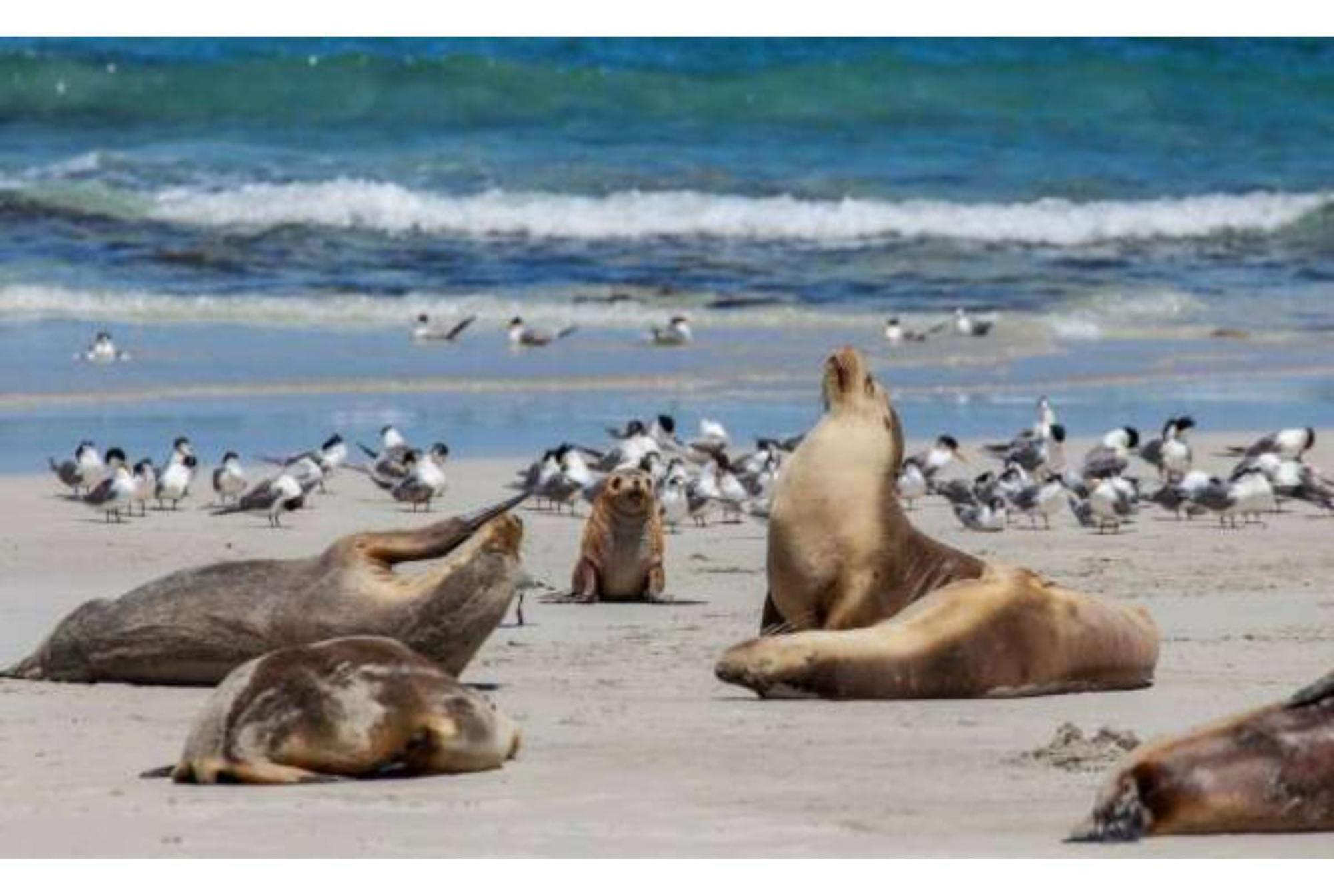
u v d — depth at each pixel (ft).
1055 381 224.12
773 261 287.28
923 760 79.05
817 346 241.96
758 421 197.57
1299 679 96.63
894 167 336.70
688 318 256.73
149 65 344.49
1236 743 64.49
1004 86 368.07
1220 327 258.78
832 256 290.76
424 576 91.35
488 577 91.30
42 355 222.07
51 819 69.46
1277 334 255.09
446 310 257.14
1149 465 187.73
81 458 156.25
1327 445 188.34
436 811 70.49
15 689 93.71
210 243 279.28
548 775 75.97
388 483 160.25
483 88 349.41
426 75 347.77
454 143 333.62
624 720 86.74
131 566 130.72
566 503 155.84
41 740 82.69
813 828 68.49
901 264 288.51
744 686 91.61
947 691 91.35
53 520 147.95
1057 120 362.33
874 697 91.09
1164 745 64.95
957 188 328.08
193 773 74.38
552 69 352.69
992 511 149.89
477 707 76.38
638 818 69.77
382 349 233.76
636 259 285.02
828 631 93.97
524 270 277.85
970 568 97.76
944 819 69.72
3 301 248.93
